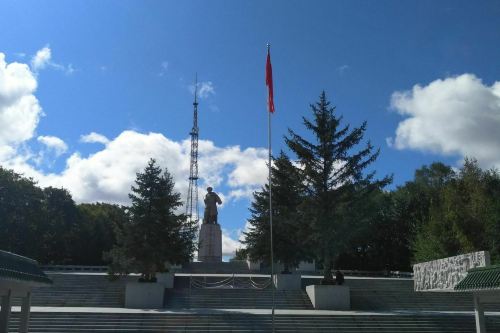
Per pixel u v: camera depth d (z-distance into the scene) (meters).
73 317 26.16
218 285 38.28
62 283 37.16
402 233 69.38
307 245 37.22
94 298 34.12
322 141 34.22
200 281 39.06
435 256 51.34
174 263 34.62
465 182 58.06
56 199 68.06
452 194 55.50
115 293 35.00
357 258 70.62
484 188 55.81
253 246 42.25
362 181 33.75
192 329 25.89
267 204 42.97
